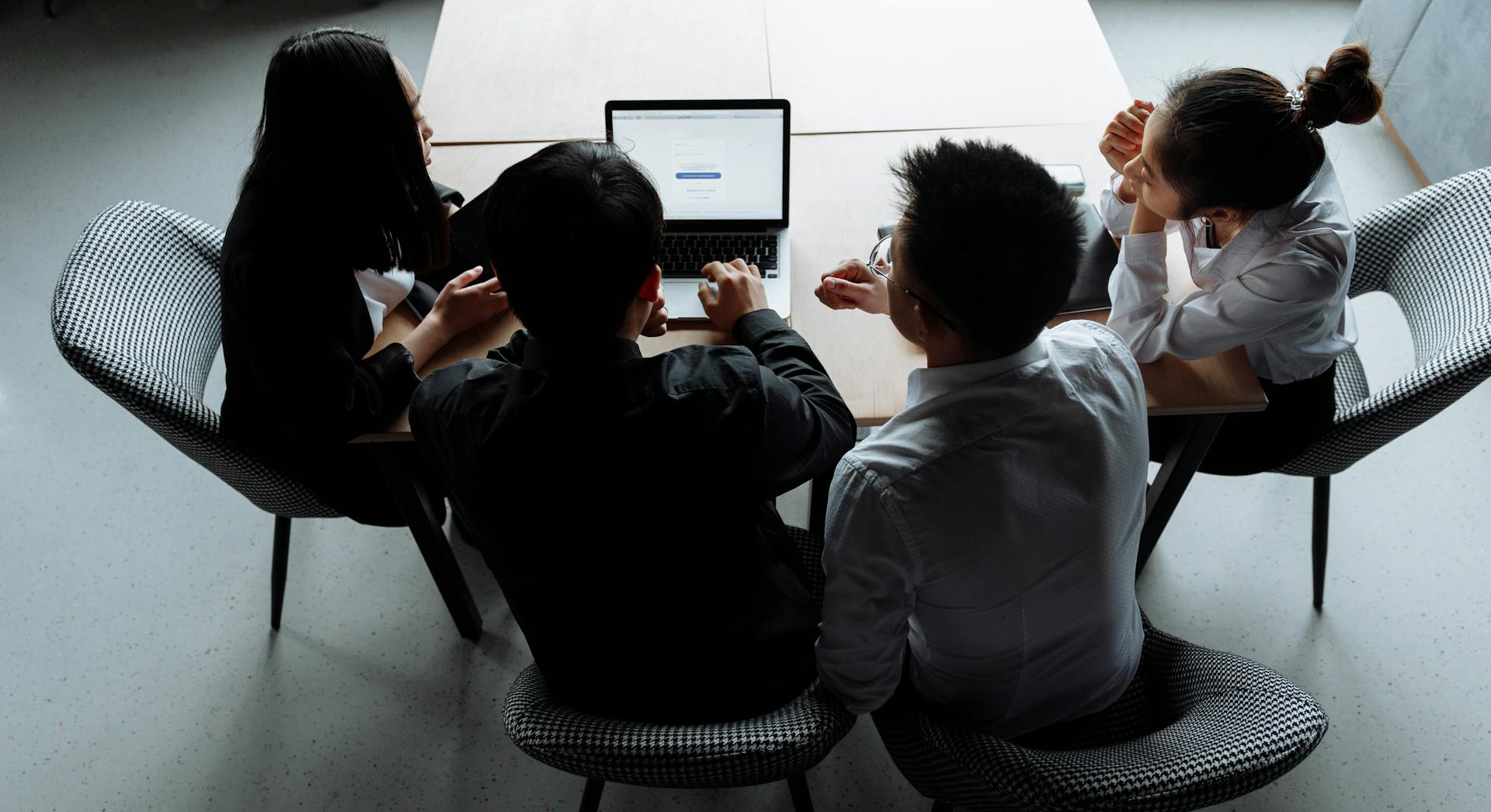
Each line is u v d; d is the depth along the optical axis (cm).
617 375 103
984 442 97
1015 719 125
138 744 185
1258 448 164
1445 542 205
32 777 180
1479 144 243
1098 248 158
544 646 119
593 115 189
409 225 131
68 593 205
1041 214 88
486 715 188
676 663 117
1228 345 139
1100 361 104
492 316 152
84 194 285
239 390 149
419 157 129
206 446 147
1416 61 263
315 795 179
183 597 204
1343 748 180
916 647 124
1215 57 312
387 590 205
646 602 111
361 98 120
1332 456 160
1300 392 158
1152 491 170
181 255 161
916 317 97
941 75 193
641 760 103
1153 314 140
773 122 156
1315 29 320
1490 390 229
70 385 240
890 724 128
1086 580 106
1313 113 117
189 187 286
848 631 108
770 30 204
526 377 104
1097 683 122
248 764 183
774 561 132
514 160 180
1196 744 102
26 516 216
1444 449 219
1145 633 138
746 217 165
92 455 227
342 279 134
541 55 201
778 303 155
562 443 102
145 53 327
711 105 155
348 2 341
